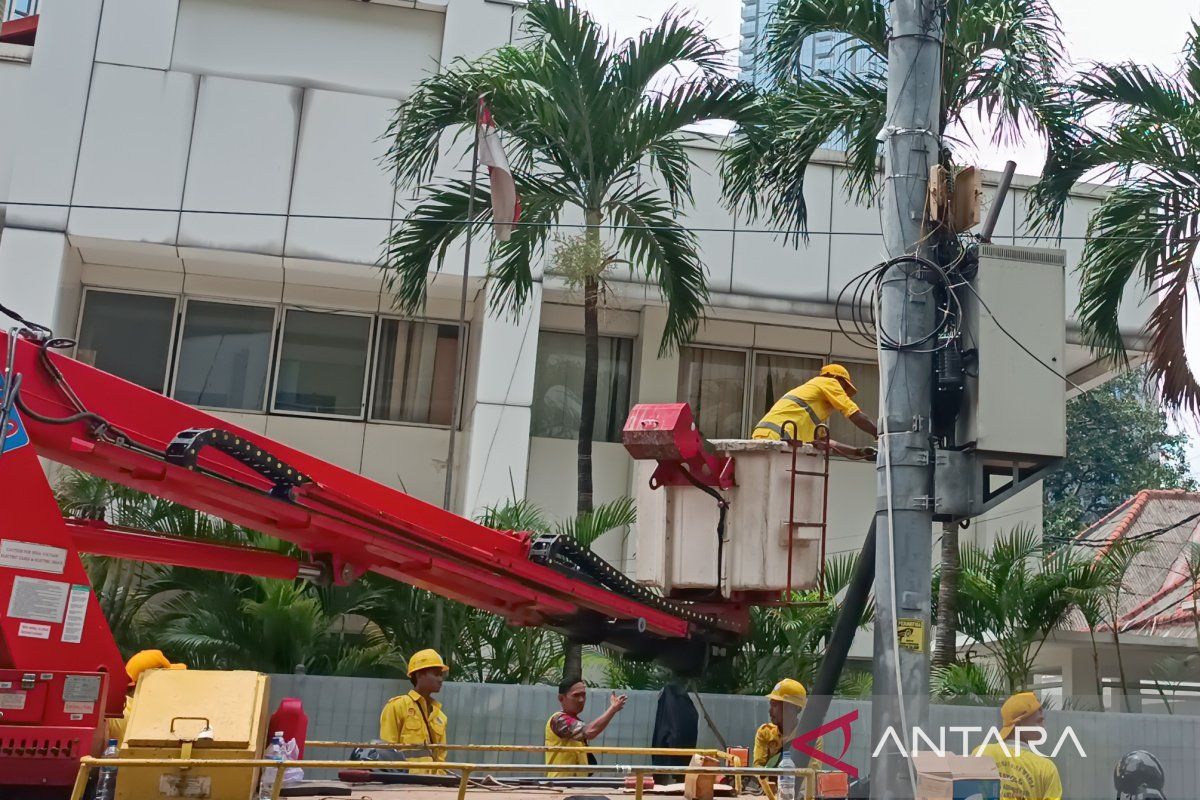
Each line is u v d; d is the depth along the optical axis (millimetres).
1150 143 13453
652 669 13180
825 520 8469
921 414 7367
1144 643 16625
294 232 16797
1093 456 37438
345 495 7191
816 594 8992
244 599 12258
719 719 11023
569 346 19281
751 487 8469
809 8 13969
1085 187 18500
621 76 13516
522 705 12031
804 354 19578
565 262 13945
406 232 13891
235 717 5086
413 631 12844
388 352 18828
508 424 16594
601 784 6879
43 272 16203
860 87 14086
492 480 16391
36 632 5684
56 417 6207
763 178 14398
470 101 13602
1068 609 14656
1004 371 7258
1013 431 7211
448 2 17703
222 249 16641
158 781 4863
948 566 15188
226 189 16688
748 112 13844
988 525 19062
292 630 11938
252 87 16969
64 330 17156
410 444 18625
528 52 13688
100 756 5547
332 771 11289
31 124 16438
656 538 8672
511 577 7973
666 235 13922
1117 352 14758
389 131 15359
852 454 8750
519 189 13914
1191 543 16844
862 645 18266
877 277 7570
